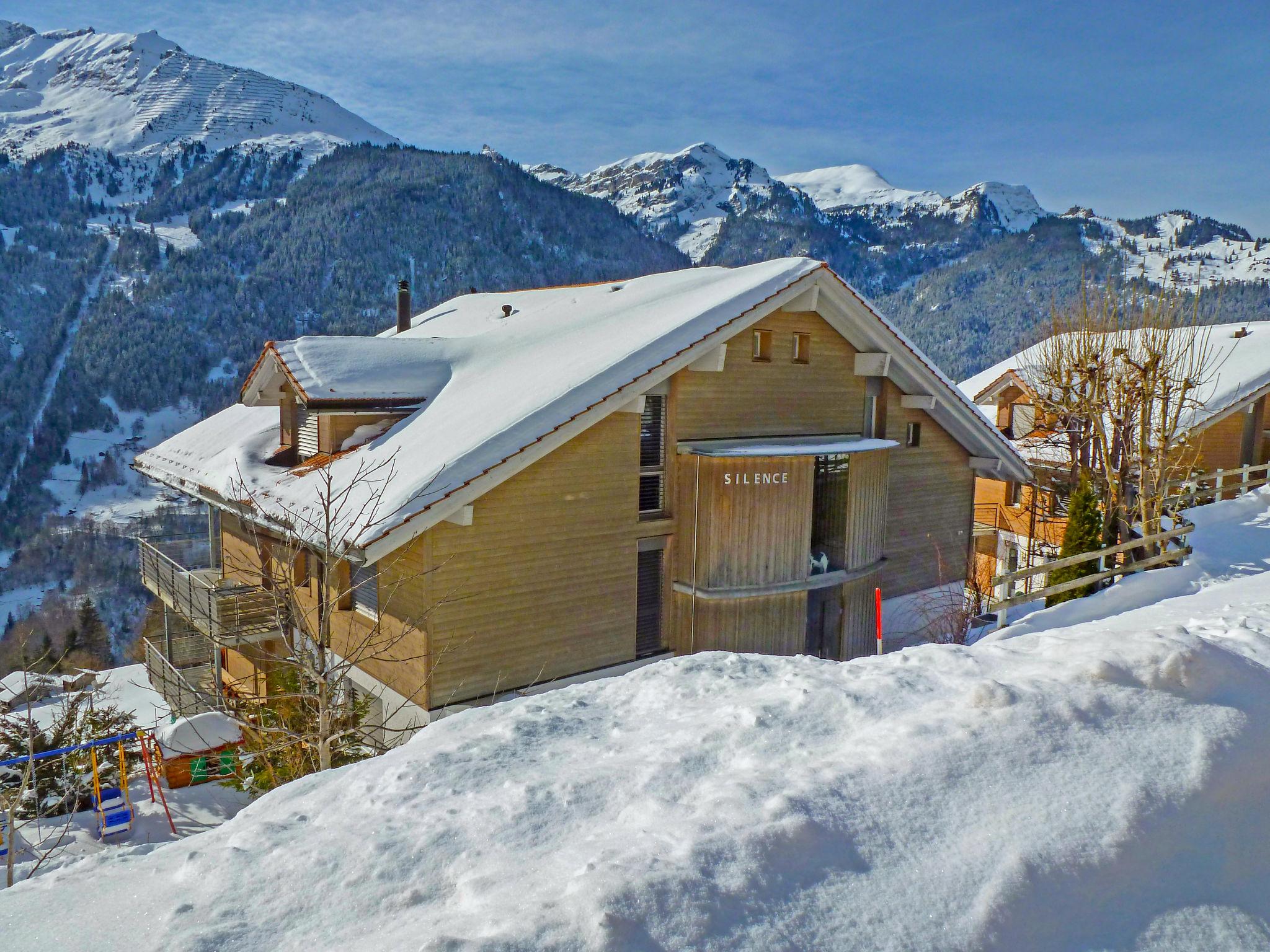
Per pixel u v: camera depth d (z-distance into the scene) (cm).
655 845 427
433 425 1447
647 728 642
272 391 1794
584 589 1395
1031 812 471
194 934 394
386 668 1342
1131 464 1872
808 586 1559
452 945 351
